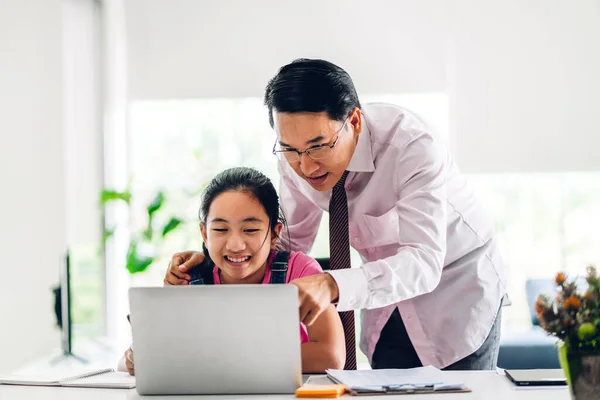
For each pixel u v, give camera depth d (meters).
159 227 4.41
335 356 1.88
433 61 4.73
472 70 4.73
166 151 4.84
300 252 2.14
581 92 4.71
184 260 2.06
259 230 1.98
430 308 2.19
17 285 3.58
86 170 4.54
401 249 1.89
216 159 4.84
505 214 4.79
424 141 1.96
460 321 2.18
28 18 3.84
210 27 4.77
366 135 2.03
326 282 1.66
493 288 2.21
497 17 4.71
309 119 1.79
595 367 1.37
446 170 2.09
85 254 4.41
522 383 1.61
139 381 1.61
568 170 4.72
